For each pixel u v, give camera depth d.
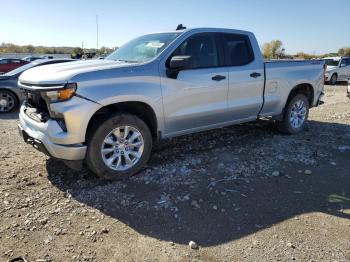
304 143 6.17
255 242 3.17
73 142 3.93
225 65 5.36
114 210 3.68
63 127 3.94
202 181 4.39
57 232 3.25
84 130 3.96
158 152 5.45
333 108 10.38
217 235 3.28
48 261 2.85
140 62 4.65
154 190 4.12
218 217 3.58
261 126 7.30
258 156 5.37
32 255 2.92
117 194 4.01
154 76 4.48
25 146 5.81
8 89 9.34
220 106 5.32
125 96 4.20
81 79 3.91
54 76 3.93
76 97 3.87
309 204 3.90
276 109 6.31
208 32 5.20
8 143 6.01
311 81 6.78
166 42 4.88
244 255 2.99
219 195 4.04
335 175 4.73
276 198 4.02
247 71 5.60
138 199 3.91
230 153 5.47
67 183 4.29
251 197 4.02
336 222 3.54
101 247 3.06
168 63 4.66
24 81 4.29
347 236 3.30
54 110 3.89
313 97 7.00
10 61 19.66
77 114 3.87
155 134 4.78
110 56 5.49
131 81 4.28
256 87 5.80
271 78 6.03
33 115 4.32
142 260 2.90
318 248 3.10
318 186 4.37
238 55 5.57
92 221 3.46
